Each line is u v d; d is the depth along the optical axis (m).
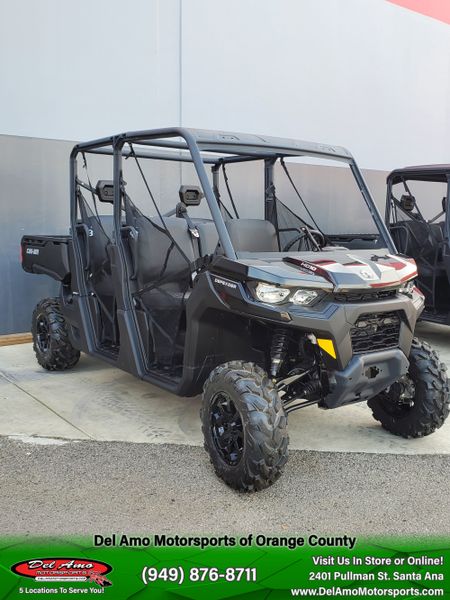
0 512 2.66
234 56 7.13
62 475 3.02
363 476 3.04
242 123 7.32
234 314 3.13
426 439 3.52
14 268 5.78
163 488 2.89
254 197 6.62
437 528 2.58
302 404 3.02
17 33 5.54
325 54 8.16
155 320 3.61
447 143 10.43
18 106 5.62
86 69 5.99
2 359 5.20
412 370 3.33
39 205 5.85
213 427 2.95
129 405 4.04
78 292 4.29
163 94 6.57
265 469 2.69
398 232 6.18
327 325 2.73
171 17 6.54
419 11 9.46
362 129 8.84
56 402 4.09
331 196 7.95
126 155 4.30
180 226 3.85
